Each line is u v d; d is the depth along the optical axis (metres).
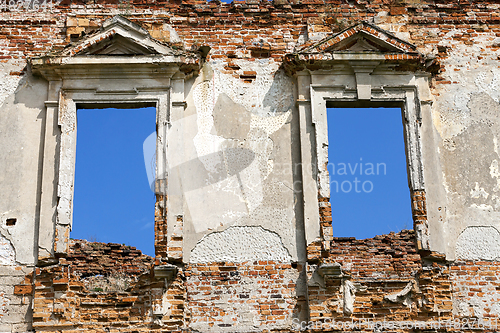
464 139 12.70
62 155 12.15
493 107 12.93
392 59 12.75
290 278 11.66
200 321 11.38
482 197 12.31
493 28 13.47
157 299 11.34
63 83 12.59
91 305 11.41
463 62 13.21
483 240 12.03
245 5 13.31
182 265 11.70
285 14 13.33
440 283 11.67
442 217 12.11
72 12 13.20
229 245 11.84
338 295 11.43
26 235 11.76
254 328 11.36
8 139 12.31
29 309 11.38
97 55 12.62
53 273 11.47
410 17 13.44
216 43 13.11
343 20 13.33
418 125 12.57
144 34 12.76
